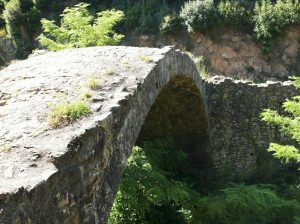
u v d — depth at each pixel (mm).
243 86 9602
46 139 3043
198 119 8797
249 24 13227
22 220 2270
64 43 9188
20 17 16609
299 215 7398
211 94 9586
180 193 7047
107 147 3395
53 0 16875
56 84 4203
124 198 6598
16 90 4129
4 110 3674
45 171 2637
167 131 9250
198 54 13344
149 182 6688
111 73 4492
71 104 3498
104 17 8961
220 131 9703
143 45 14367
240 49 13117
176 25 13789
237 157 9789
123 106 3756
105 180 3348
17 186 2350
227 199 7320
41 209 2441
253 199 7414
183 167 9828
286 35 13039
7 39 17141
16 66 5070
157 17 14555
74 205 2834
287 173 9633
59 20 16281
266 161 9719
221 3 13359
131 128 3992
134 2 15812
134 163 6750
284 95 9469
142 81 4367
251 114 9633
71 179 2830
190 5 13625
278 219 7504
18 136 3123
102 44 8758
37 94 3992
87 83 4102
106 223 3324
